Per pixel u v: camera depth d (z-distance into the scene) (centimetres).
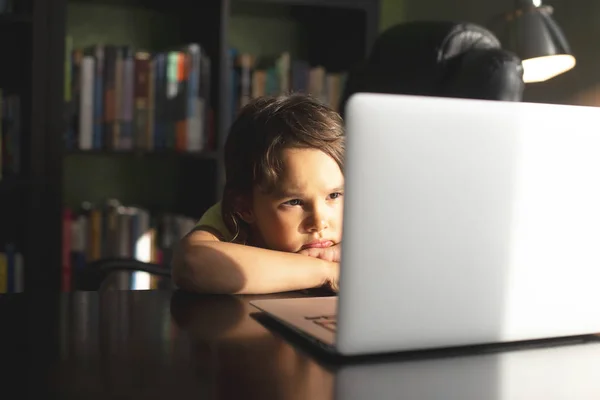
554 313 63
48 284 219
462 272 59
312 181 106
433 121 56
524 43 183
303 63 246
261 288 89
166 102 230
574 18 242
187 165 262
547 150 61
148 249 232
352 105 54
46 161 216
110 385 52
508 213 60
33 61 213
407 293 58
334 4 244
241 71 237
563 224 62
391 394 51
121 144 226
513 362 59
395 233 56
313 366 57
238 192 116
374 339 57
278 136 108
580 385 54
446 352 61
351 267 56
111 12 250
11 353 60
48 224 217
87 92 223
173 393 50
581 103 238
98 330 69
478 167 58
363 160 54
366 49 250
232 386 52
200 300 85
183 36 257
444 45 130
